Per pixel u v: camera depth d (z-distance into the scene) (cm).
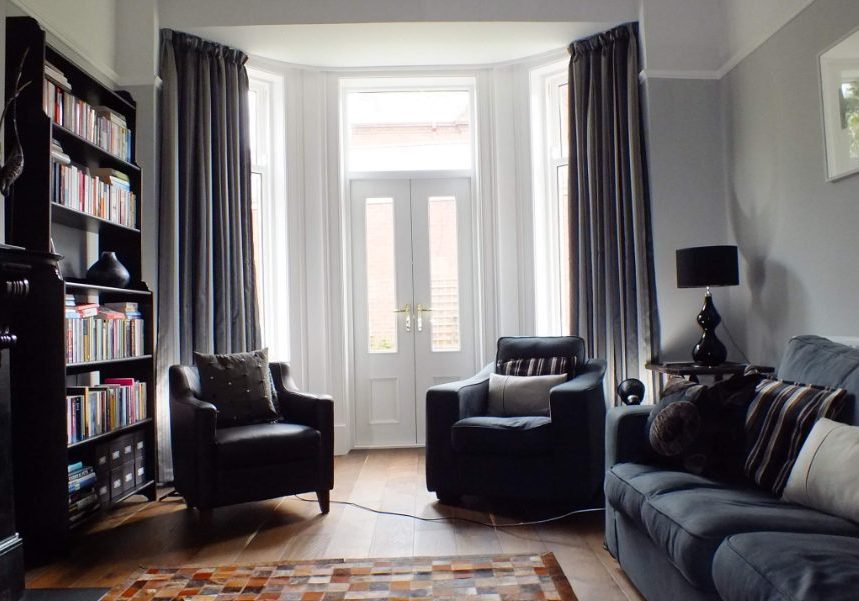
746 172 369
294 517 308
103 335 305
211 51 410
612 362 398
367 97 486
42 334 262
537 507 319
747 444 206
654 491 195
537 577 228
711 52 396
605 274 404
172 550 265
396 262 479
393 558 250
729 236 390
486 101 466
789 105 326
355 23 401
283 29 404
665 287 389
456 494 322
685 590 170
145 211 383
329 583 226
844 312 291
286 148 454
